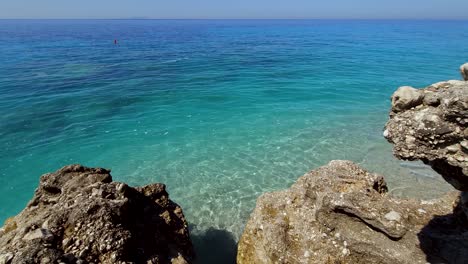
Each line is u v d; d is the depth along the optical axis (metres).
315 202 10.55
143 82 39.38
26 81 37.94
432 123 6.25
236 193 16.44
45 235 7.47
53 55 60.75
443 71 45.06
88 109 28.38
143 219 10.00
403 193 15.55
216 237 13.46
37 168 18.62
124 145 21.56
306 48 77.31
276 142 21.84
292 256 9.45
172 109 28.81
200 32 148.88
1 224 14.50
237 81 40.22
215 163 19.28
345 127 24.27
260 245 10.30
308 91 34.88
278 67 50.44
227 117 26.80
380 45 80.31
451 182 7.18
